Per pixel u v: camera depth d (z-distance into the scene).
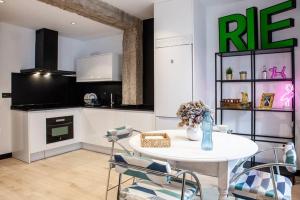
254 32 3.12
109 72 4.57
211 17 3.62
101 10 3.31
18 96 4.25
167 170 1.33
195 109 1.94
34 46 4.52
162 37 3.36
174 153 1.61
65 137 4.25
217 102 3.58
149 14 3.89
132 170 1.49
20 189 2.72
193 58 3.13
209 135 1.73
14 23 4.10
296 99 3.04
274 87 3.18
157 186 1.65
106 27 4.38
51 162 3.73
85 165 3.56
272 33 3.17
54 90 4.91
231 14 3.38
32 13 3.61
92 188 2.73
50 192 2.64
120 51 4.88
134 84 4.02
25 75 4.37
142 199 1.45
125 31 4.12
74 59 5.34
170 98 3.31
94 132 4.32
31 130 3.73
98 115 4.25
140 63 4.11
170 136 2.17
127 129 2.52
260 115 3.31
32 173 3.24
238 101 3.26
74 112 4.43
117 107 3.98
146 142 1.79
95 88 5.20
